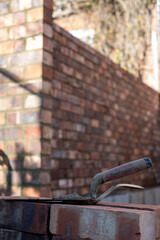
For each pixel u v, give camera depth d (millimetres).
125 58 8102
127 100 5980
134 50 8172
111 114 5355
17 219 1535
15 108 3338
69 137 4258
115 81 5547
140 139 6453
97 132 4918
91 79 4812
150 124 7012
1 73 3445
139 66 8297
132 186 1613
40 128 3193
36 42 3307
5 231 1563
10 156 3283
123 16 8188
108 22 8086
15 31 3414
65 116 4191
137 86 6469
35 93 3262
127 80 6031
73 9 8047
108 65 5336
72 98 4352
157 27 8508
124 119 5820
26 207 1520
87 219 1358
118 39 8117
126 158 5797
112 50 8086
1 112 3404
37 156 3162
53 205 1452
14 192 3205
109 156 5211
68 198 1519
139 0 8266
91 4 8055
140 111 6547
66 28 8094
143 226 1278
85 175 4547
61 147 4090
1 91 3428
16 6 3428
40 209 1477
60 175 4031
